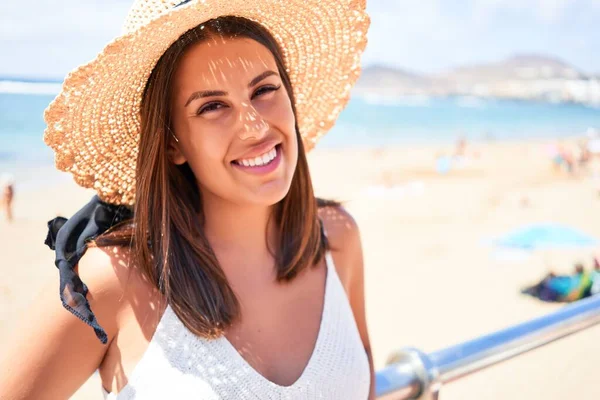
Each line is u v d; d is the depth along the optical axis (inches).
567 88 7485.2
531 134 2492.6
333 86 77.9
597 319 67.2
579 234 569.6
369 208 821.2
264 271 65.4
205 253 60.8
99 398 213.2
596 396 198.8
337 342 64.7
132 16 57.7
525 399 205.8
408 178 1101.1
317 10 67.7
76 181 63.4
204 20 56.5
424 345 362.3
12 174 981.2
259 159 59.2
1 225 658.8
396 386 54.9
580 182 1065.5
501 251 555.5
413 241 628.1
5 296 435.2
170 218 60.9
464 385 233.3
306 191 68.3
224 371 56.6
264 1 59.4
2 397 52.0
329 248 71.7
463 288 464.1
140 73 59.2
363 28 72.2
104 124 61.8
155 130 59.2
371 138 1943.9
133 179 66.4
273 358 61.2
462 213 781.3
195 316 56.7
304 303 66.4
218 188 60.5
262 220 65.4
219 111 58.3
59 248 56.4
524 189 980.6
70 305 52.0
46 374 52.9
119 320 56.8
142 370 55.7
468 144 1929.1
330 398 61.6
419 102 5108.3
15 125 1513.3
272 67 60.0
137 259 58.1
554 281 434.0
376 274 510.0
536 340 61.7
